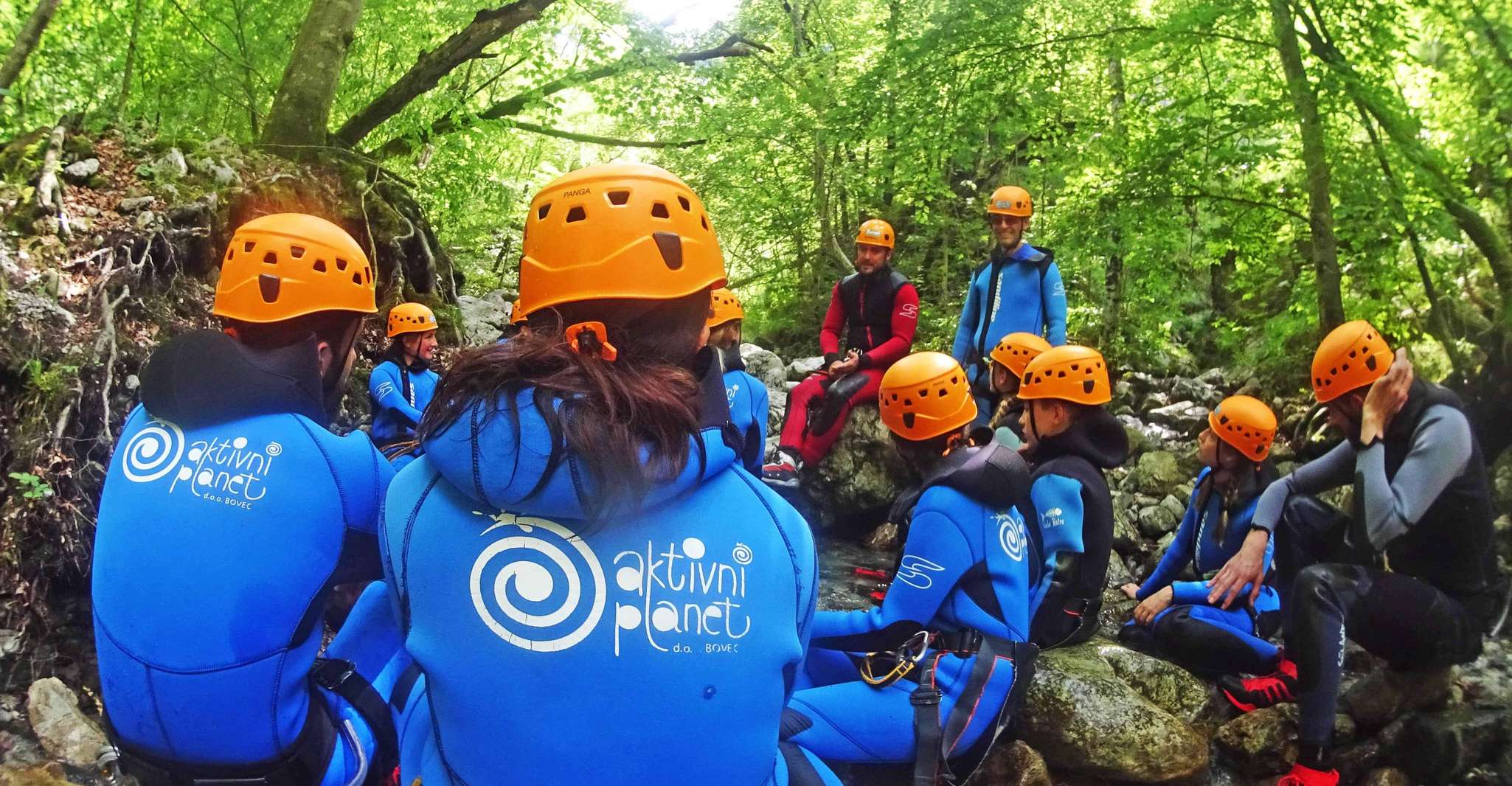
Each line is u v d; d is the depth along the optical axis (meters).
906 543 2.57
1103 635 3.48
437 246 6.46
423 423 1.17
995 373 4.31
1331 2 4.76
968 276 11.27
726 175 11.66
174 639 1.64
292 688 1.76
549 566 1.15
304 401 1.84
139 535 1.68
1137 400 7.00
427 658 1.18
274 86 7.71
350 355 2.02
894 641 2.53
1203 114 5.46
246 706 1.69
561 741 1.14
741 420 3.94
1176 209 5.88
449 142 8.54
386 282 5.86
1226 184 5.77
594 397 1.11
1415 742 2.76
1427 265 5.17
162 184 4.60
